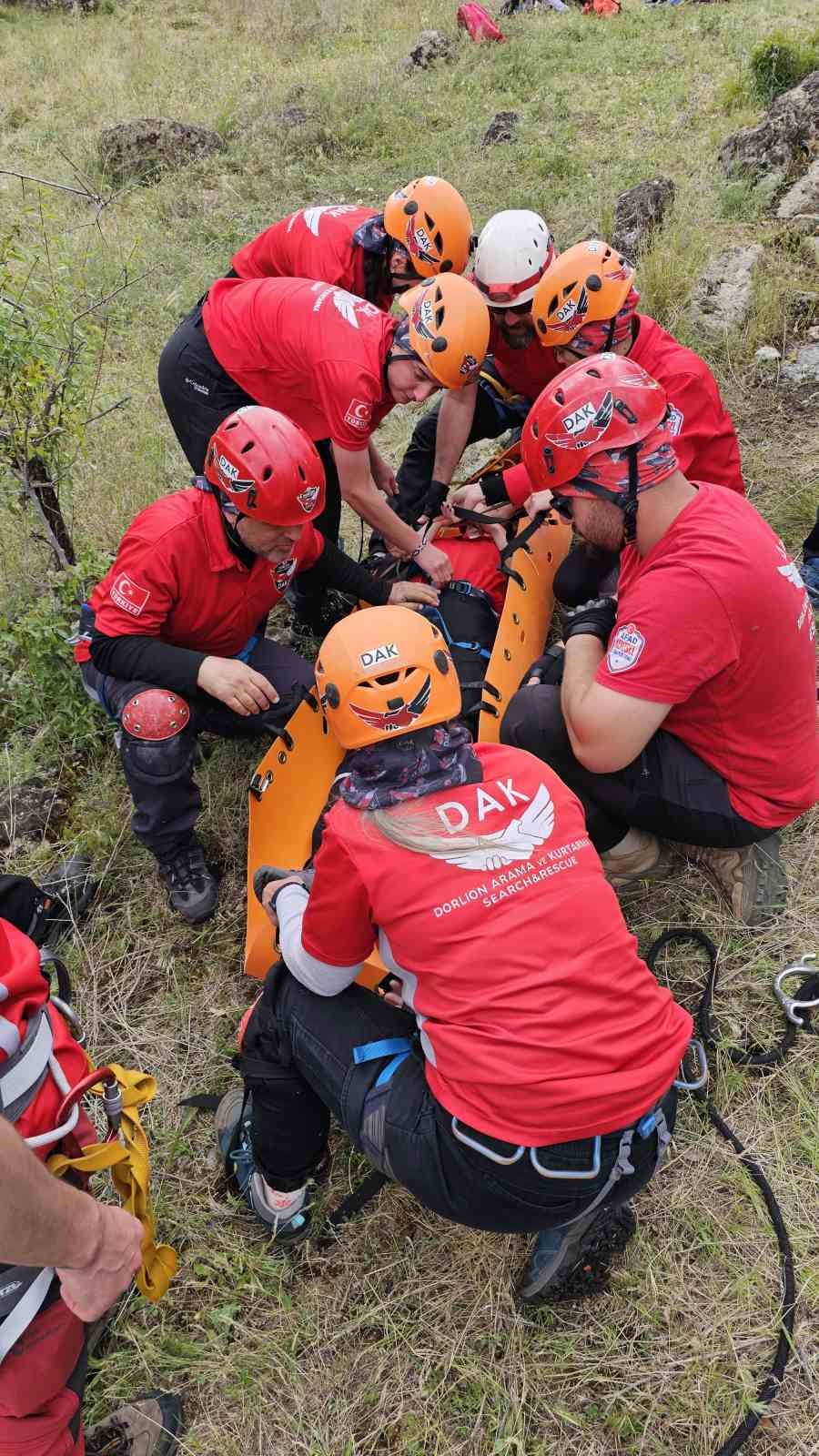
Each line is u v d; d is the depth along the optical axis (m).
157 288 6.16
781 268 5.55
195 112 9.29
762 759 2.57
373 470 3.83
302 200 7.42
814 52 7.45
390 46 10.86
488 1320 2.20
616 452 2.31
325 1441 2.06
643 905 2.94
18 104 9.81
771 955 2.80
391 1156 1.97
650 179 6.52
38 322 3.59
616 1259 2.26
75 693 3.57
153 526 2.78
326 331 3.04
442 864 1.82
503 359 3.78
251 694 2.80
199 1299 2.27
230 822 3.27
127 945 3.00
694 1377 2.09
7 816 3.35
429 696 1.86
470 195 7.04
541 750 2.72
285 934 2.12
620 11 11.21
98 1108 2.58
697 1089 2.51
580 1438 2.04
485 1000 1.79
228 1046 2.73
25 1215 1.45
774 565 2.40
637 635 2.38
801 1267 2.22
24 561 4.17
